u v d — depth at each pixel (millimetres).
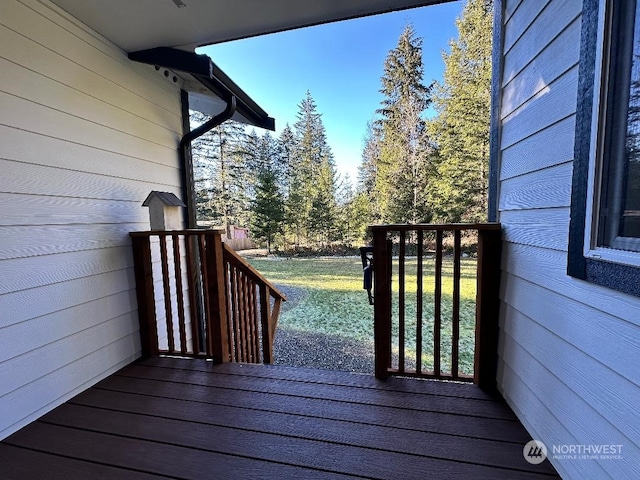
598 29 990
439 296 1963
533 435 1466
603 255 978
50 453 1455
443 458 1358
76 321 1999
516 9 1691
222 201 7141
